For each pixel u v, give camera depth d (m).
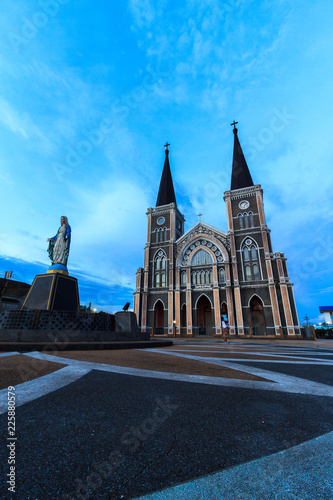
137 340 13.65
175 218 49.03
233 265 38.78
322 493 1.47
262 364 6.37
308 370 5.55
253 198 41.75
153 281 44.94
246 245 39.50
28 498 1.41
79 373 4.71
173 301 41.34
